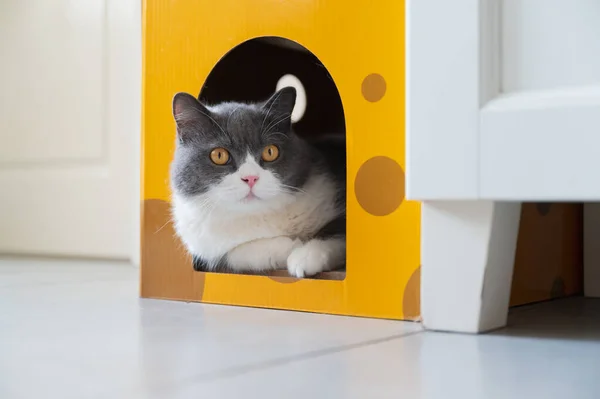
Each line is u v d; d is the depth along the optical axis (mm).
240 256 887
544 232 989
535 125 616
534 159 618
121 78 1649
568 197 606
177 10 906
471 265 681
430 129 664
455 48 647
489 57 641
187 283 902
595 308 903
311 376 501
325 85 1115
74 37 1724
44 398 439
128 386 468
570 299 1021
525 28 630
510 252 720
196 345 613
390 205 758
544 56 624
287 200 902
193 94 903
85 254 1726
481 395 456
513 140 626
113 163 1673
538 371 526
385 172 760
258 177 886
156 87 921
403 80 751
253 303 853
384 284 763
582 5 606
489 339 659
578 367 541
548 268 1004
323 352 588
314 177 930
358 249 777
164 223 918
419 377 503
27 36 1798
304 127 1127
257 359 557
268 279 841
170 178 912
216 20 881
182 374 504
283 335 666
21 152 1823
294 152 921
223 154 889
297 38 815
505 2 637
